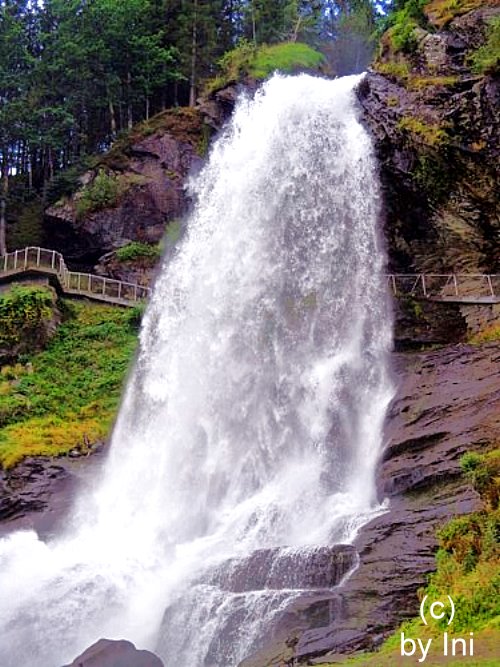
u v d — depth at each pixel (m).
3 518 26.84
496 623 12.80
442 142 29.48
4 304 36.25
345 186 33.06
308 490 23.34
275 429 27.25
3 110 50.34
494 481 16.45
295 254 32.81
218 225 35.75
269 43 54.34
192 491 26.77
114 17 52.16
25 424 31.88
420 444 21.03
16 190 52.31
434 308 28.83
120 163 46.31
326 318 30.27
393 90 32.28
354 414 25.50
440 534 15.88
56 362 35.75
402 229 31.62
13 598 20.86
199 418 29.44
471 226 30.05
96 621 19.28
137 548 23.20
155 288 36.62
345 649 13.66
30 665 19.28
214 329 32.28
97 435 30.64
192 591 17.66
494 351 24.02
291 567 17.31
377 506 19.98
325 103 35.22
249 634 15.89
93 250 44.62
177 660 16.73
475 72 30.33
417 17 34.19
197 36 54.28
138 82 52.97
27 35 57.84
